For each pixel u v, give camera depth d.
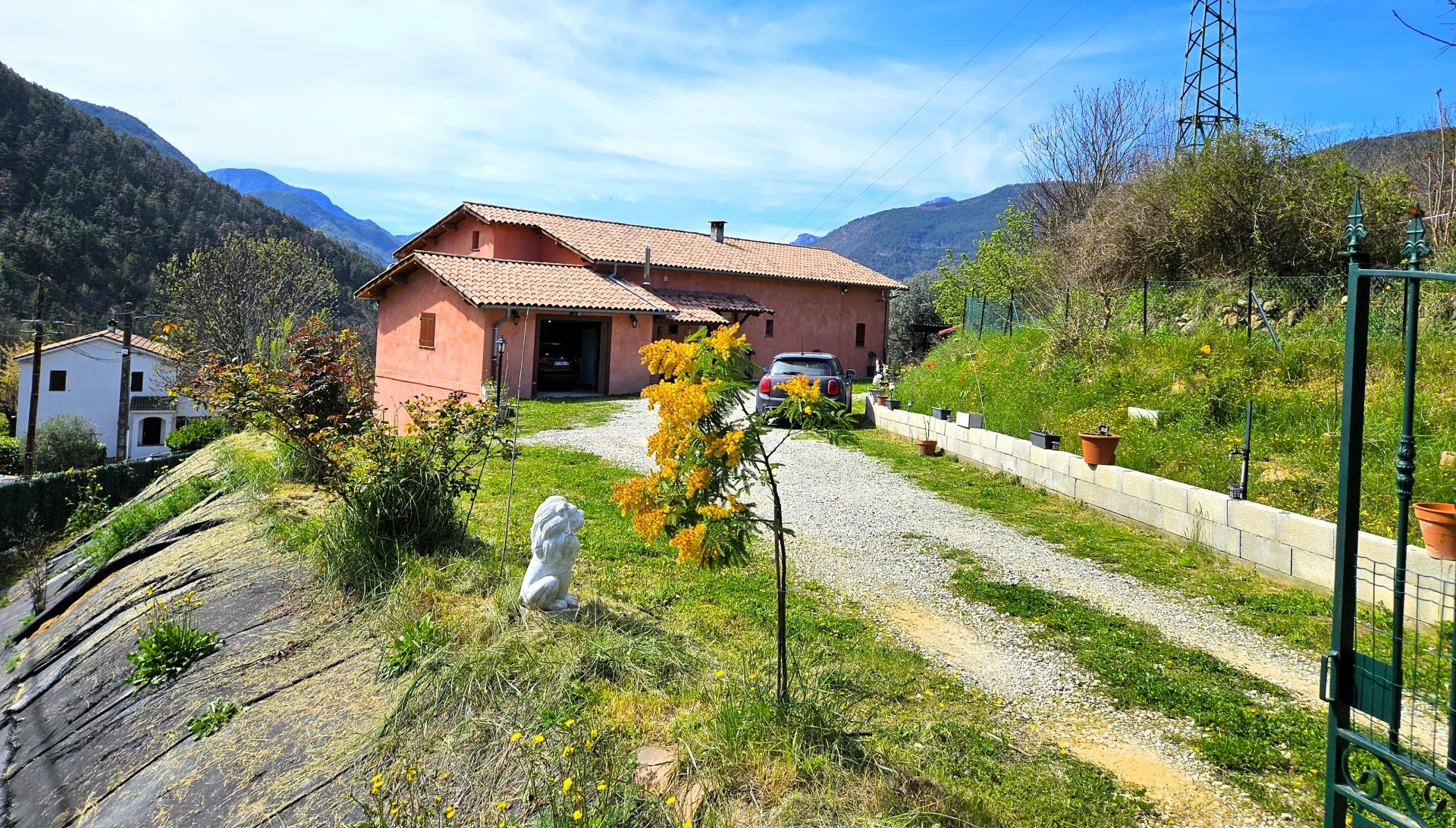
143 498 12.65
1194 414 10.24
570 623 4.92
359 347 9.18
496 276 20.38
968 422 12.02
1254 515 7.04
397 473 6.37
